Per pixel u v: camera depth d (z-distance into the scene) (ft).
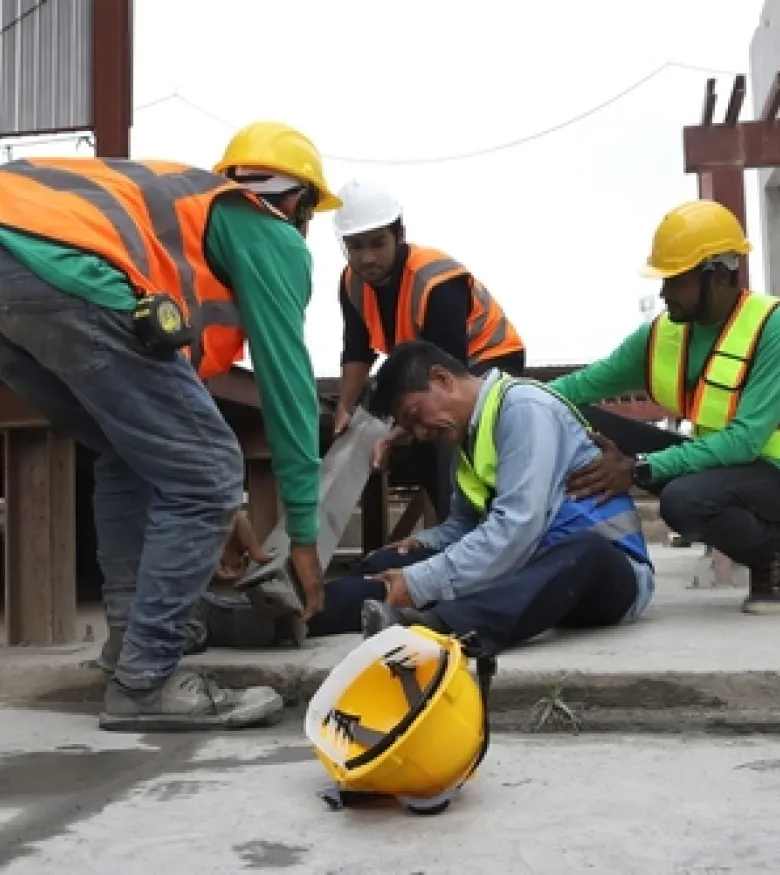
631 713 8.41
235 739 8.03
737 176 18.76
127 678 8.21
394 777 5.90
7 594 10.96
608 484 10.34
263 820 6.00
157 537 8.08
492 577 9.32
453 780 6.03
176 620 8.20
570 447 10.19
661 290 11.65
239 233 8.35
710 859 5.23
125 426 7.76
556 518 10.08
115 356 7.55
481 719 6.25
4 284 7.48
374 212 12.87
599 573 9.55
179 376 7.81
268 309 8.41
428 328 13.03
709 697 8.38
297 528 9.10
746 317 11.46
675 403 12.15
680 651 9.21
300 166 9.41
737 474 11.19
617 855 5.31
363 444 12.96
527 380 10.32
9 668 9.79
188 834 5.78
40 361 7.80
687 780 6.67
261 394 8.64
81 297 7.44
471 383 10.05
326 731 6.29
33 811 6.23
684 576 17.29
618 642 9.72
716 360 11.49
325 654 9.74
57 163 8.02
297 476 8.86
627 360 12.60
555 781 6.69
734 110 18.47
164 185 8.18
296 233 8.63
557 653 9.16
